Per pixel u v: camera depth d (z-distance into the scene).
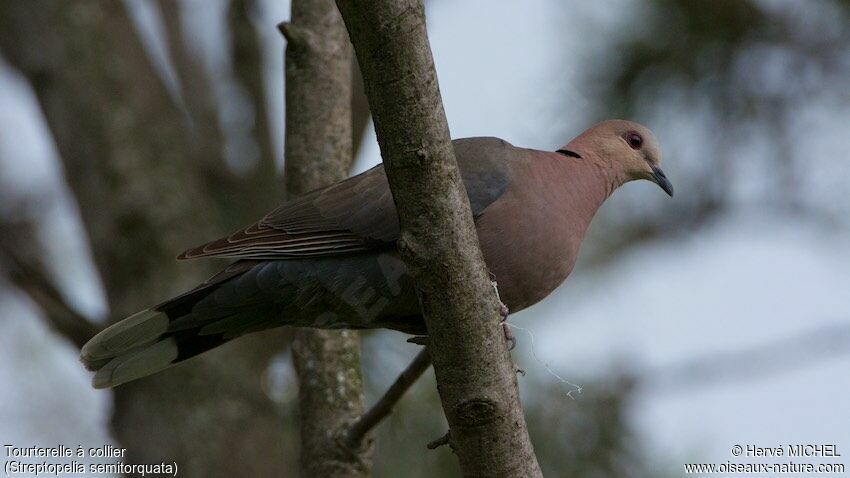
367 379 11.02
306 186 9.11
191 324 8.38
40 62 12.39
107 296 11.65
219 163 13.11
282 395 12.04
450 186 6.22
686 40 12.62
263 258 8.20
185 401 10.97
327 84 9.21
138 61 12.84
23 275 10.79
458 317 6.35
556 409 11.23
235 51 13.19
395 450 10.98
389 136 6.14
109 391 11.45
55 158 12.41
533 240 8.43
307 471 8.75
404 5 5.93
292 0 9.36
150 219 11.79
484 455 6.56
